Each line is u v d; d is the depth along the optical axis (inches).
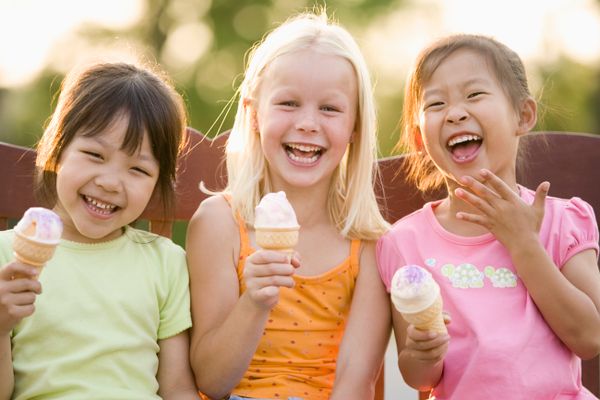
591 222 131.0
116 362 118.6
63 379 115.6
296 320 130.5
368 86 135.9
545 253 122.3
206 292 129.6
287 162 131.4
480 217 124.3
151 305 123.8
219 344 120.8
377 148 161.6
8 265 102.4
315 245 134.6
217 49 671.1
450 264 129.6
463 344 124.6
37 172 128.0
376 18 657.0
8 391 113.4
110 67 126.5
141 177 121.8
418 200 148.3
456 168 130.0
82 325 118.4
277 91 130.6
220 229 132.3
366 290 133.6
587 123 674.2
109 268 123.1
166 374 125.3
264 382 127.1
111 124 119.2
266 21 679.1
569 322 121.6
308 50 131.3
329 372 131.0
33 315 116.8
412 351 114.8
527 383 120.2
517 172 148.3
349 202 137.0
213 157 148.3
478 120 127.7
